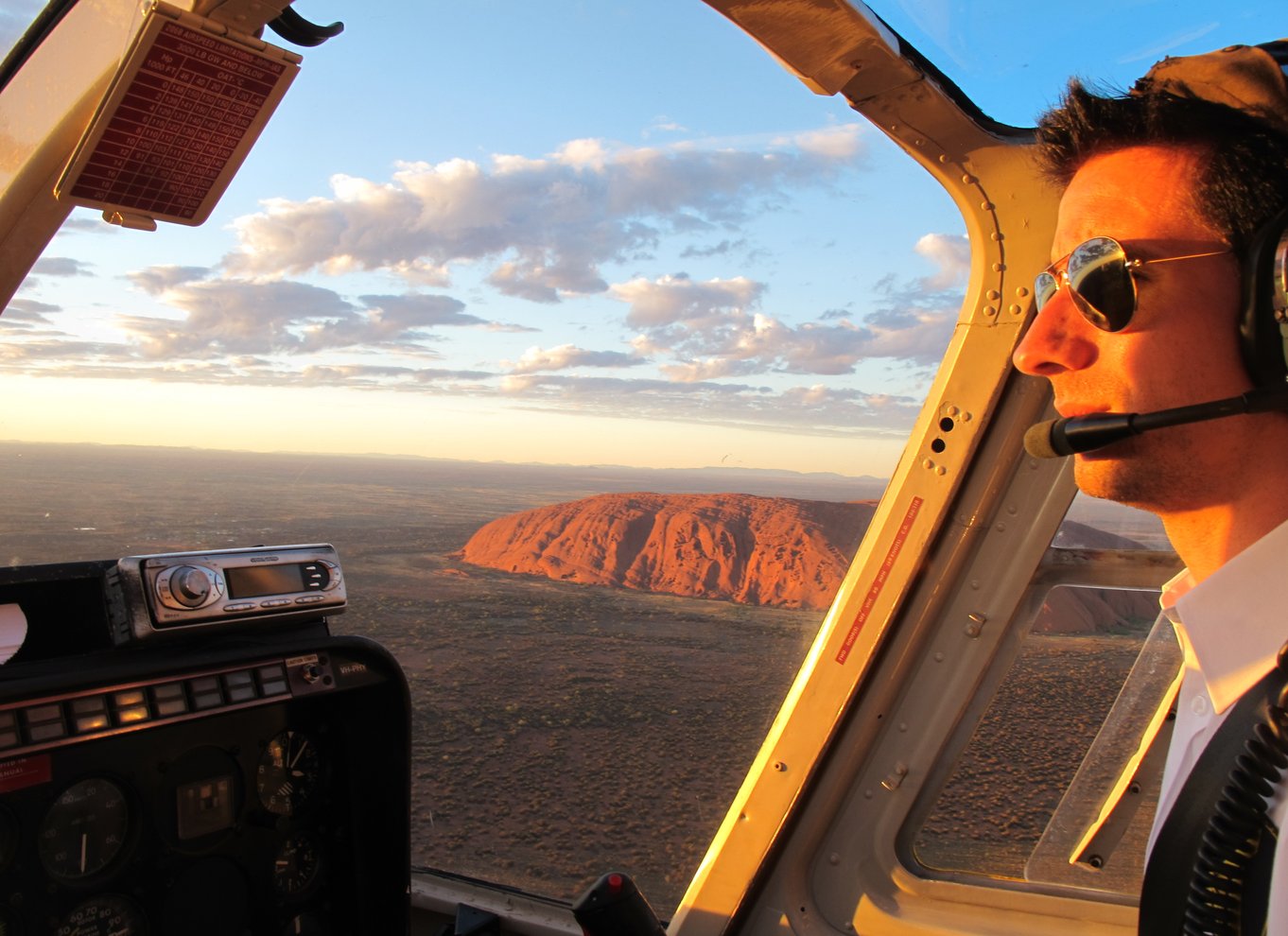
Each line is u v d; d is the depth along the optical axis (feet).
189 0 2.38
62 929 2.72
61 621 2.72
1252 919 1.18
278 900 3.17
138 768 2.84
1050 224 3.44
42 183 2.79
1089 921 3.64
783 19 2.79
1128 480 1.52
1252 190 1.41
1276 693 1.22
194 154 2.68
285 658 2.99
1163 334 1.47
